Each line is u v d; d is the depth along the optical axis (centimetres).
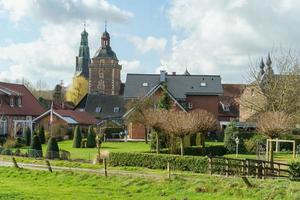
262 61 6925
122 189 2869
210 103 8569
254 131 6397
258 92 6638
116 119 9731
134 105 7000
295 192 2542
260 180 2902
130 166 3803
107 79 15375
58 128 7262
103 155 4166
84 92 16612
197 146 5206
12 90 7512
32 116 7562
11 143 5669
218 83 8712
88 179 3172
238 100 7000
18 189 2725
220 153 5475
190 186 2833
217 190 2734
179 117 4325
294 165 3228
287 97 6303
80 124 7869
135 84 8650
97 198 2506
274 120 4388
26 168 3616
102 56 15388
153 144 4822
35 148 4803
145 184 2956
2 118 6919
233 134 5669
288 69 6638
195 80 8756
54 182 3141
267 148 4344
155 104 6919
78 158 4447
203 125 4659
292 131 6275
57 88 14362
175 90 8538
